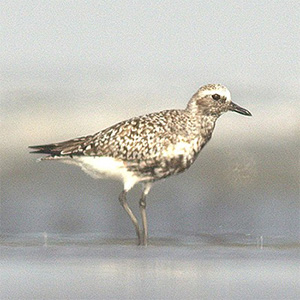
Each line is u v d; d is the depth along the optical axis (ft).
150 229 47.73
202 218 50.44
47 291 30.66
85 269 34.63
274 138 69.15
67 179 59.26
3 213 51.39
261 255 38.47
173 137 46.57
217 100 47.88
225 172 60.49
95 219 50.44
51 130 74.18
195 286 31.68
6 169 61.05
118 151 46.32
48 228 47.70
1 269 34.45
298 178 59.67
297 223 48.85
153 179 47.11
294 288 31.37
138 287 31.40
